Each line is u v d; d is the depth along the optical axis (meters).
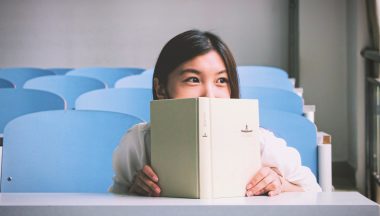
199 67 1.52
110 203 1.11
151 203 1.11
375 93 4.69
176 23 7.11
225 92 1.54
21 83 4.64
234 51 7.01
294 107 2.78
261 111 2.17
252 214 1.07
